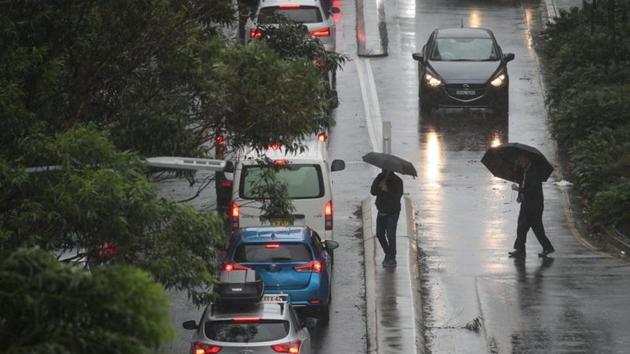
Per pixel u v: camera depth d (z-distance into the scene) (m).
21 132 36.97
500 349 52.25
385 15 112.88
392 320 54.84
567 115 81.50
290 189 62.75
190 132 43.19
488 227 69.62
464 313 56.88
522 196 63.84
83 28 41.28
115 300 23.09
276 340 43.78
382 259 63.16
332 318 56.72
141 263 36.88
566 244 66.62
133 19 42.06
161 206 37.25
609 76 88.50
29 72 39.50
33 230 36.06
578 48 93.38
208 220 37.91
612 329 54.03
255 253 54.06
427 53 92.62
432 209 72.56
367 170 79.56
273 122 43.53
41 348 22.94
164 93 43.25
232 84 43.12
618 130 78.62
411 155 82.12
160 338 23.09
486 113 91.19
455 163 80.56
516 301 58.03
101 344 23.30
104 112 44.19
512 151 64.81
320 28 94.69
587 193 72.88
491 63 90.81
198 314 57.12
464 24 110.81
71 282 23.22
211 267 40.88
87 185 34.34
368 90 95.56
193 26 43.88
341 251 66.19
